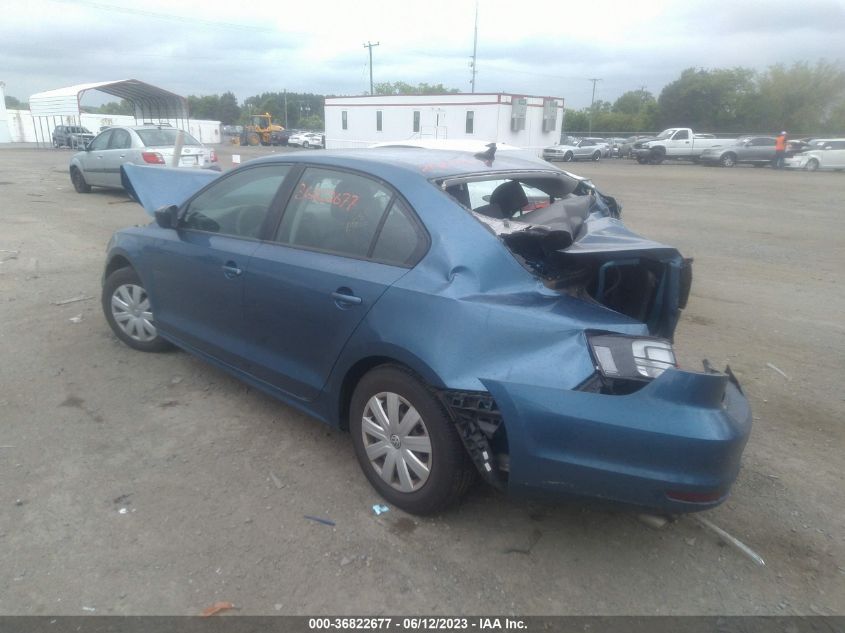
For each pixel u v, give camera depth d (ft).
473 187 14.46
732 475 8.84
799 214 49.96
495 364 9.35
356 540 10.25
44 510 10.73
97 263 27.50
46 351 17.28
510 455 9.20
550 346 9.24
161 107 107.65
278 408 14.48
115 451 12.56
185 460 12.33
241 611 8.82
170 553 9.83
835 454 13.25
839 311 23.36
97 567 9.50
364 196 11.61
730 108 198.39
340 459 12.53
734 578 9.73
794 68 193.88
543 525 10.77
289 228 12.61
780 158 107.34
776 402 15.62
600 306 10.18
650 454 8.57
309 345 11.85
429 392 9.98
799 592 9.48
